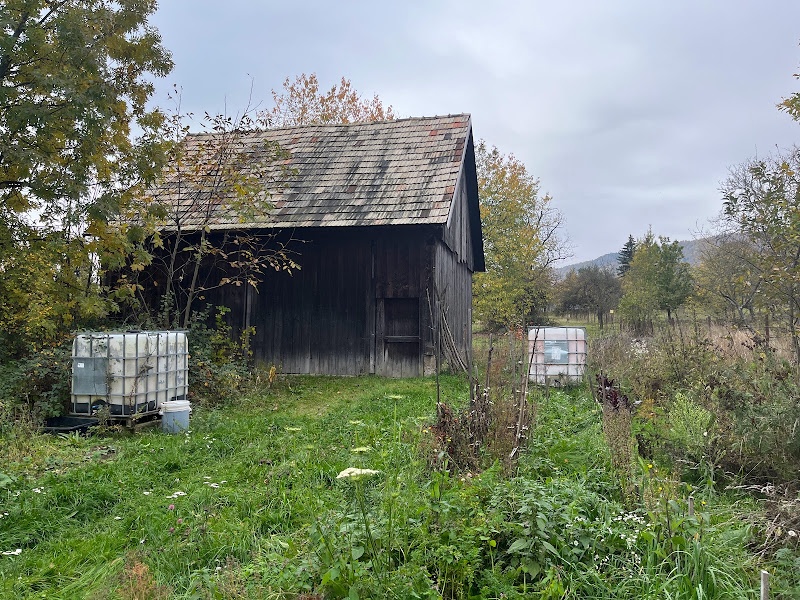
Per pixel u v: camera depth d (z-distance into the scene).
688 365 9.10
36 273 11.04
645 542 4.07
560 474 5.55
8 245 10.53
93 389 8.59
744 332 10.83
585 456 6.14
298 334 14.86
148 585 3.64
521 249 34.66
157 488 5.86
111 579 3.88
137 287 13.64
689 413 6.59
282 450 6.87
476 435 6.15
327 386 12.95
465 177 18.39
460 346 18.11
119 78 11.15
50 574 4.13
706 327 13.21
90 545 4.53
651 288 28.61
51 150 10.21
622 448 5.70
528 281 36.50
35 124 9.53
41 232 10.87
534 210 38.19
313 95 33.91
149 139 11.52
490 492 4.45
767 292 8.69
